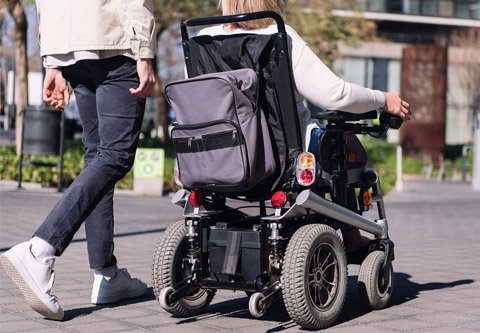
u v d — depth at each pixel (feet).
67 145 81.92
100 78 16.83
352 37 110.32
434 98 105.19
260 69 15.66
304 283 15.14
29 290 15.84
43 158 59.16
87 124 17.87
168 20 89.30
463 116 178.29
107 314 17.06
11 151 65.36
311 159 15.19
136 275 22.71
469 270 24.53
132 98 16.84
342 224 17.43
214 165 15.19
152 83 16.63
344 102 16.01
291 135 15.60
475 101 172.65
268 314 17.22
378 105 16.69
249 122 14.98
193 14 86.38
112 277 18.16
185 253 16.70
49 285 16.02
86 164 17.97
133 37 16.33
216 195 16.55
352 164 17.26
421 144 105.60
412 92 105.91
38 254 15.89
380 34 178.09
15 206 42.01
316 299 15.74
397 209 52.26
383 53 171.63
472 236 36.04
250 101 15.06
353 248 18.13
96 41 16.42
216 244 16.03
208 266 16.30
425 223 42.52
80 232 32.50
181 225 16.83
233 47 15.84
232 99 14.85
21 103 63.67
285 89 15.48
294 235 15.47
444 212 50.34
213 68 16.39
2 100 110.73
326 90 15.92
